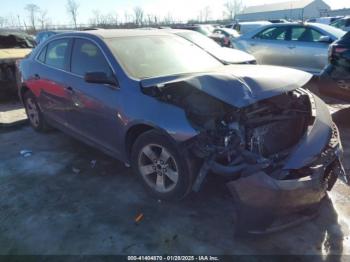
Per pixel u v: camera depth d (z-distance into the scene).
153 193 3.26
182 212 3.10
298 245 2.68
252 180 2.49
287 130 3.16
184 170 2.88
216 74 2.99
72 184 3.64
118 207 3.19
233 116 2.88
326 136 2.93
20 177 3.81
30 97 5.11
